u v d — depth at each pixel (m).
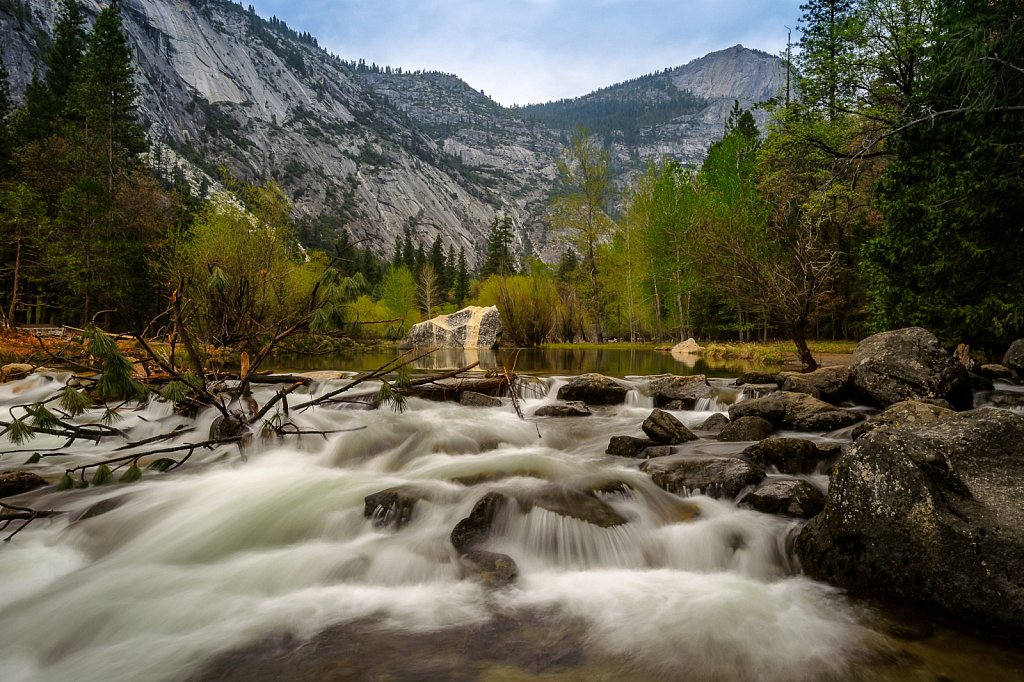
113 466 6.54
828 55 20.61
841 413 7.71
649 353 29.31
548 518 4.42
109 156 35.75
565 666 2.79
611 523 4.34
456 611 3.41
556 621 3.28
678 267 33.16
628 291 41.44
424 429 7.97
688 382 11.58
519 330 40.78
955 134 12.57
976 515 3.30
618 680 2.66
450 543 4.21
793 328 16.09
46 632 3.27
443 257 108.44
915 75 19.34
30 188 30.11
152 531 4.62
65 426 5.97
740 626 3.21
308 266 26.88
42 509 5.10
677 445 6.92
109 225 31.05
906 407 5.43
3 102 43.72
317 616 3.36
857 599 3.54
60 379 11.98
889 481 3.60
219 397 7.43
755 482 5.14
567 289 56.81
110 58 36.84
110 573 3.97
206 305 13.91
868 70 20.41
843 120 22.20
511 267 95.06
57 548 4.39
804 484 4.89
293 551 4.27
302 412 8.70
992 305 12.11
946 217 12.21
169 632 3.21
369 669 2.76
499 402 10.64
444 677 2.68
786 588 3.73
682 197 33.28
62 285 31.50
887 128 19.09
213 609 3.46
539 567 4.14
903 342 8.95
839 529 3.77
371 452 7.02
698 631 3.16
